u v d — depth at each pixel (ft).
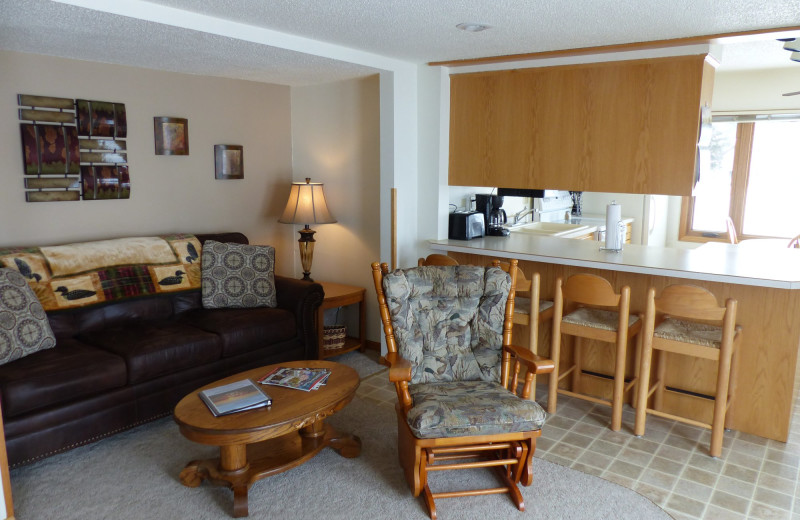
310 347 13.29
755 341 10.52
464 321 9.84
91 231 12.49
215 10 9.12
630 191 11.89
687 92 11.00
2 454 7.51
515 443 8.70
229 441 7.79
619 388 10.68
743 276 9.78
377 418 11.33
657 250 12.67
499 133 13.38
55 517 8.11
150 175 13.33
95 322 11.37
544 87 12.61
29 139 11.30
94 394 9.63
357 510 8.35
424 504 8.48
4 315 9.46
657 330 10.48
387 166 13.73
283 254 16.57
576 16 9.15
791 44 9.78
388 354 9.20
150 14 8.76
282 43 10.73
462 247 13.28
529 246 13.23
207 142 14.33
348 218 15.42
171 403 10.71
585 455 9.96
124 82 12.65
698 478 9.25
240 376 9.68
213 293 12.99
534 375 9.53
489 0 8.31
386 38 11.03
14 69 11.03
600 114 12.00
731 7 8.48
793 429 10.96
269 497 8.65
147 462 9.61
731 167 20.75
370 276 15.20
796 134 19.49
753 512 8.35
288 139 16.26
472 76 13.53
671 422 11.28
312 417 8.38
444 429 7.98
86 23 8.95
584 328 10.96
